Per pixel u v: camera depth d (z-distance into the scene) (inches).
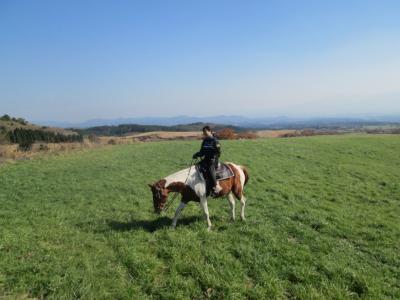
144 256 336.8
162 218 465.7
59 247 364.8
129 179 775.7
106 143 1871.3
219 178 429.4
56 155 1317.7
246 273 311.0
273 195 617.0
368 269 322.0
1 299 263.6
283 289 284.7
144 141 2006.6
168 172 859.4
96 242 380.5
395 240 401.1
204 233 399.9
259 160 1002.1
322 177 792.9
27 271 304.2
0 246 355.9
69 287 278.4
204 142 430.3
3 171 926.4
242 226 430.0
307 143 1414.9
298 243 381.4
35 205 559.8
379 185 726.5
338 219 472.1
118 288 281.3
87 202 586.2
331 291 281.4
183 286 284.4
